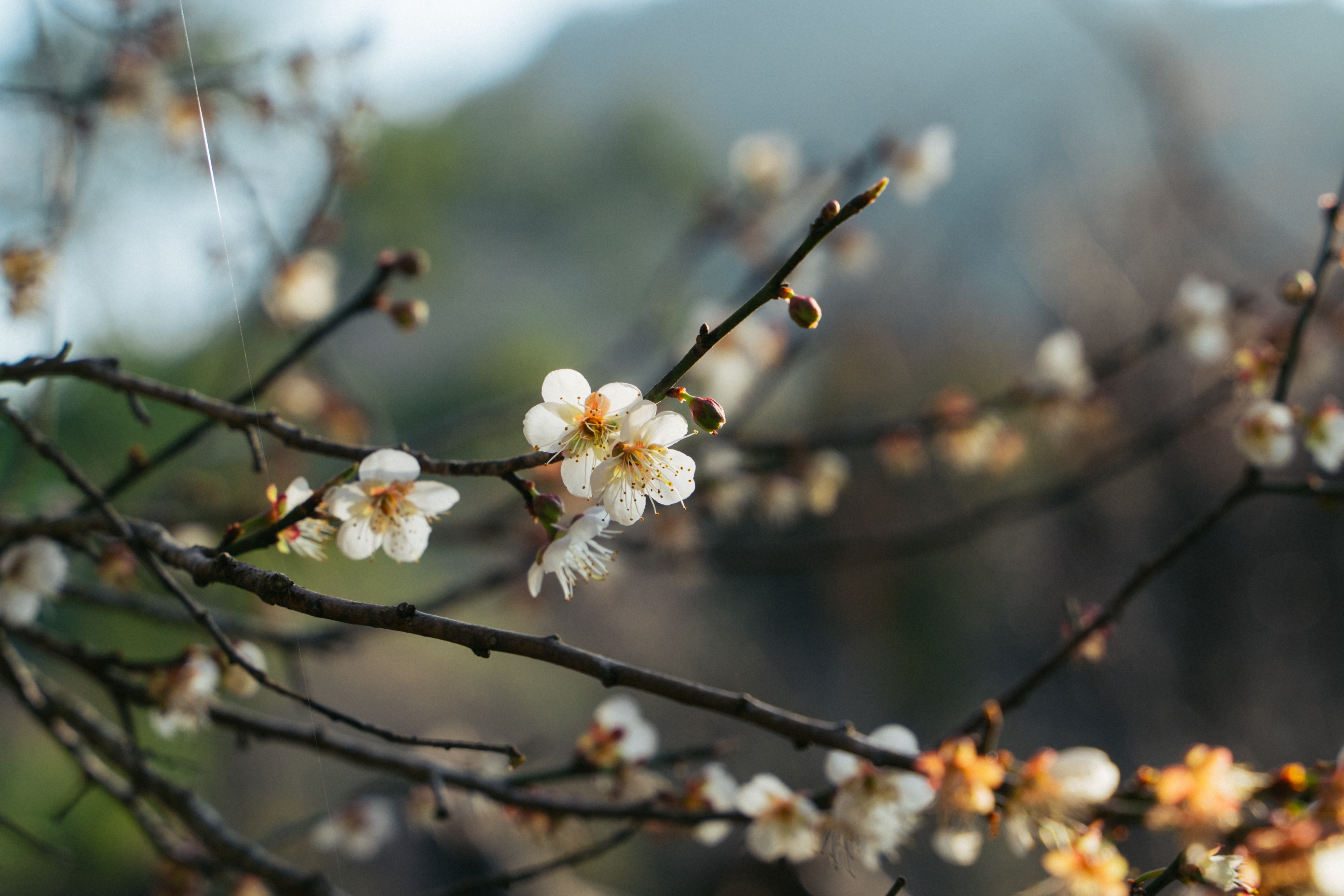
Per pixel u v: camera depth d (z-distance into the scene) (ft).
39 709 1.77
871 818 1.60
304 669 1.81
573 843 1.87
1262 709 6.26
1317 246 6.54
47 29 1.76
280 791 3.48
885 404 8.68
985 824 1.54
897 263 9.70
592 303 17.67
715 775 1.78
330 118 2.35
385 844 4.28
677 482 1.38
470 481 4.14
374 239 8.08
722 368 2.61
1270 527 6.38
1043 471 6.88
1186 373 6.25
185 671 1.71
